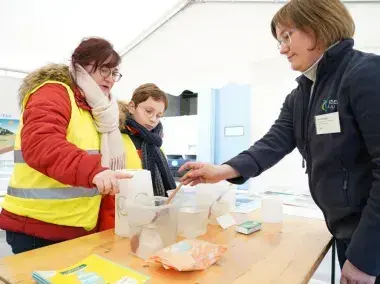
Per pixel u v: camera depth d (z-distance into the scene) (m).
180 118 3.33
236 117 2.92
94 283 0.55
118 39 2.28
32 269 0.65
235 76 2.41
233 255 0.78
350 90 0.79
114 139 1.16
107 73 1.11
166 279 0.62
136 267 0.68
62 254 0.75
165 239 0.78
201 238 0.93
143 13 1.85
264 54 2.34
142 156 1.49
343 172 0.85
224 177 1.08
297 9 0.87
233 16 1.76
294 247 0.86
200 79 2.51
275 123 1.24
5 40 2.27
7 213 0.97
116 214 0.92
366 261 0.72
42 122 0.83
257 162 1.13
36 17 1.93
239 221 1.16
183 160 3.16
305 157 1.02
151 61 2.61
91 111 1.09
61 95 0.95
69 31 2.15
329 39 0.87
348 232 0.84
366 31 1.80
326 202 0.90
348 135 0.81
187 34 2.06
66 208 0.96
